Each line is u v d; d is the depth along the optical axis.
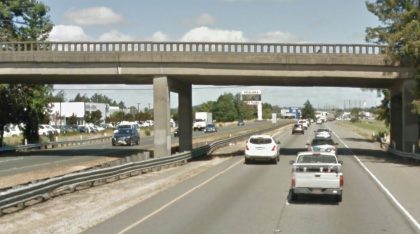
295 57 45.19
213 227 14.54
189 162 43.12
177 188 24.64
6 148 56.75
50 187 20.95
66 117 159.00
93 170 25.50
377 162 41.66
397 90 50.06
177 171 34.50
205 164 40.53
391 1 42.69
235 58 45.09
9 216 17.00
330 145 40.84
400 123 55.06
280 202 19.88
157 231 13.96
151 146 67.19
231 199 20.69
